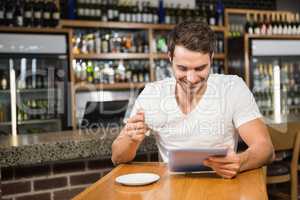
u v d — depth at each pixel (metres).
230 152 1.34
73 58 4.16
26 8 4.10
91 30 4.52
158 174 1.46
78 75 4.35
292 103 5.26
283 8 6.06
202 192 1.20
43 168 2.05
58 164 2.09
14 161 1.86
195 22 1.40
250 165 1.40
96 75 4.44
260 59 5.13
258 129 1.53
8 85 3.96
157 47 4.77
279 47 5.00
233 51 5.07
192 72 1.38
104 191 1.24
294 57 5.21
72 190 2.12
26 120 3.99
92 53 4.32
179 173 1.45
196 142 1.61
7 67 3.97
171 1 5.23
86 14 4.44
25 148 1.88
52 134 2.33
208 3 5.44
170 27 4.72
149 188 1.26
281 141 2.47
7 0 4.03
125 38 4.61
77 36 4.43
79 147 1.99
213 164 1.35
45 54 3.92
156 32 4.90
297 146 2.51
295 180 2.58
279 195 2.70
